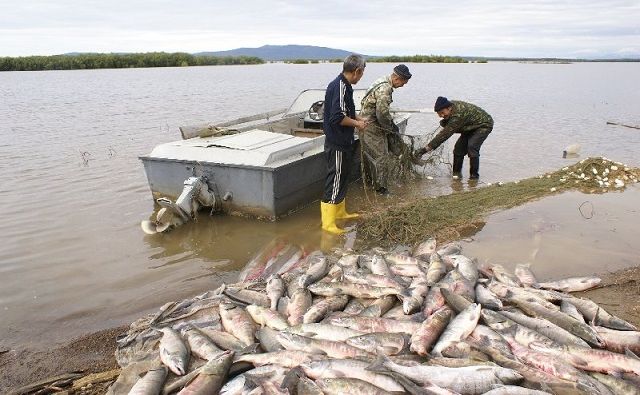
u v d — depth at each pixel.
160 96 30.59
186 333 4.54
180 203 7.60
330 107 7.22
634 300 5.34
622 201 8.83
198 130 9.39
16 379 4.36
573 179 10.12
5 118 20.41
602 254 6.59
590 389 3.58
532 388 3.58
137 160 12.53
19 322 5.31
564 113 22.48
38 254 6.98
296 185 8.18
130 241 7.45
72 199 9.41
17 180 10.66
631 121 19.70
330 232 7.60
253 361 4.01
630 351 4.04
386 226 7.61
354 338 4.21
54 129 17.50
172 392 3.76
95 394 4.08
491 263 6.29
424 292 5.08
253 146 8.07
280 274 5.89
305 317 4.73
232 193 8.01
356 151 9.59
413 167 10.66
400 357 4.02
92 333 5.05
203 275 6.35
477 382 3.62
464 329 4.36
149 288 6.02
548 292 5.18
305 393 3.57
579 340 4.30
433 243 6.63
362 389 3.57
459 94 31.88
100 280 6.23
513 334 4.40
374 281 5.37
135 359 4.42
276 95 30.56
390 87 9.06
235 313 4.82
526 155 13.42
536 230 7.46
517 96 31.14
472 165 10.73
